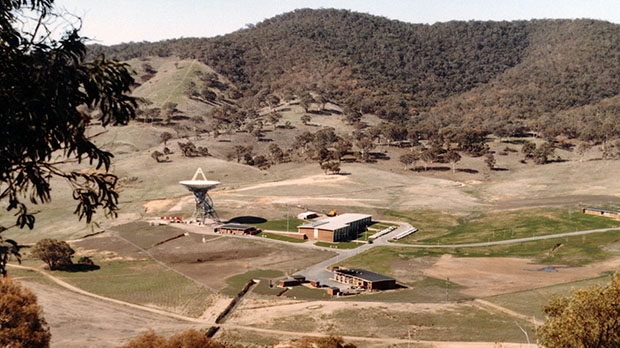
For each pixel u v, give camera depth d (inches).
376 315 4045.3
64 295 4662.9
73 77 561.0
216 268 5846.5
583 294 1572.3
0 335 2295.8
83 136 593.6
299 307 4426.7
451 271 5561.0
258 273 5669.3
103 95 602.5
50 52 560.4
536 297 4431.6
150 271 5659.5
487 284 4985.2
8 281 2581.2
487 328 3609.7
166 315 4229.8
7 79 551.8
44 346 2529.5
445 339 3361.2
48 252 5546.3
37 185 589.9
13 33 554.6
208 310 4347.9
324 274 5639.8
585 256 5861.2
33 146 573.0
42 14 567.5
